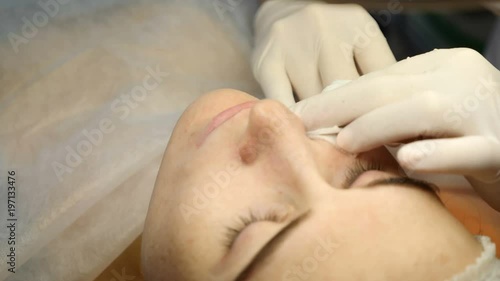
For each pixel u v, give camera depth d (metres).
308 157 0.77
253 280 0.71
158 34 1.35
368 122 0.84
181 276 0.78
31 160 1.15
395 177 0.80
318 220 0.72
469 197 1.03
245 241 0.72
